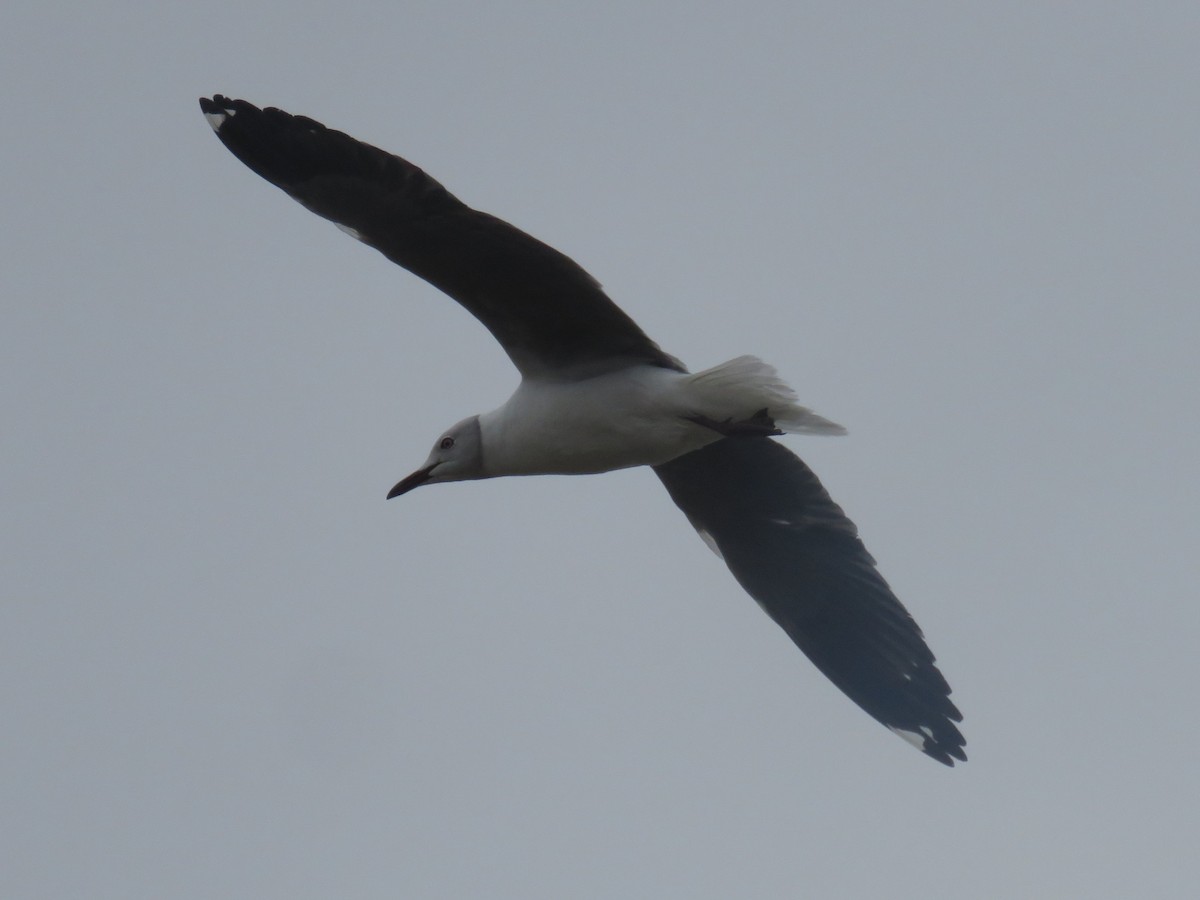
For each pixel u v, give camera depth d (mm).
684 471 15719
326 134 12164
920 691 15250
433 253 12836
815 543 15789
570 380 13930
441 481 14547
